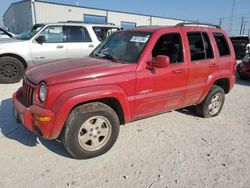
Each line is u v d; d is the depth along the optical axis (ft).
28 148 11.21
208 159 10.98
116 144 11.94
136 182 9.22
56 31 24.81
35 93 9.71
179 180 9.44
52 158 10.50
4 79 22.97
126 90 10.79
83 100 9.50
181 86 13.05
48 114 9.10
